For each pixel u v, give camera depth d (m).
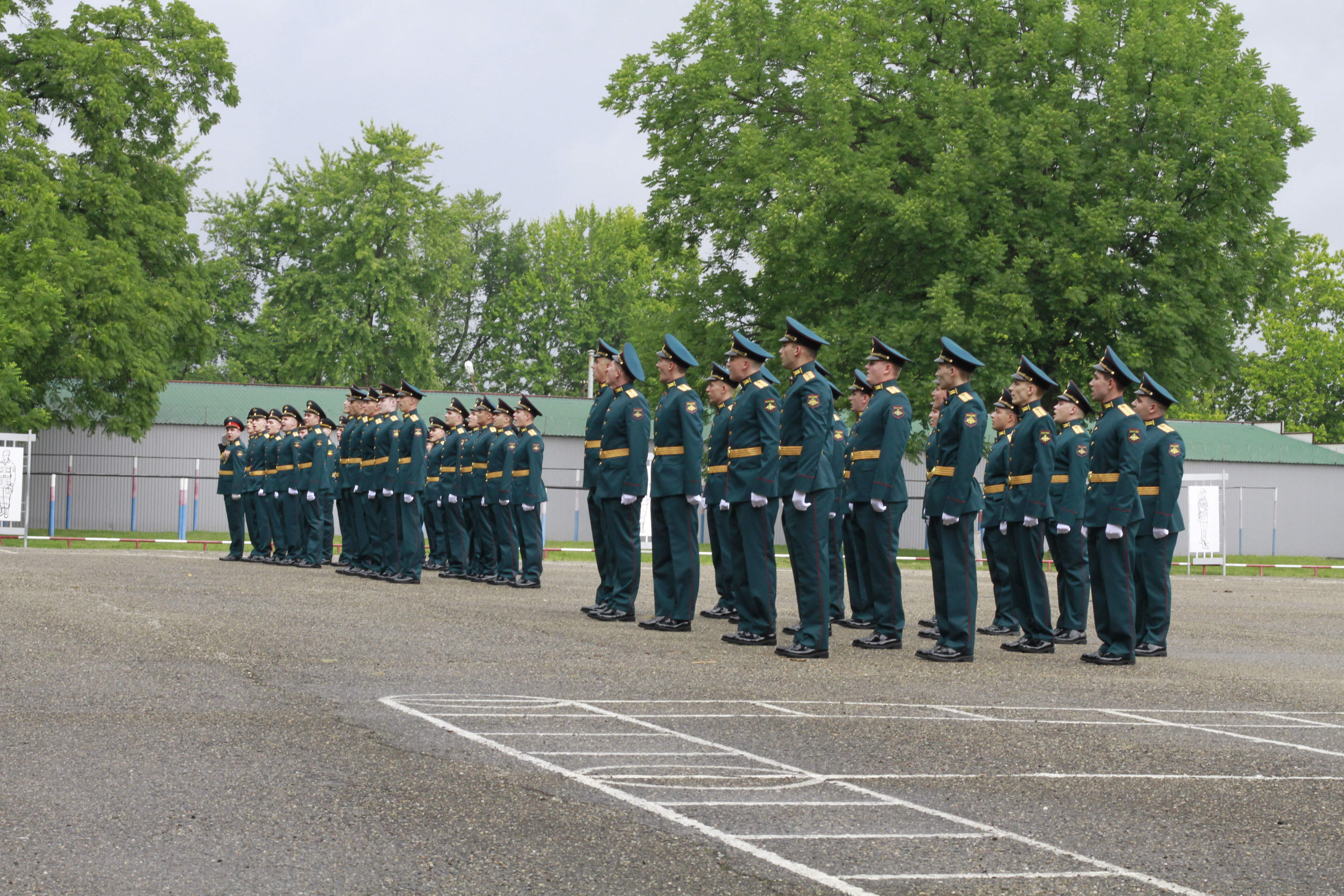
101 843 4.64
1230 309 29.36
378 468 16.80
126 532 36.72
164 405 40.03
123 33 35.12
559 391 72.75
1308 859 4.91
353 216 57.91
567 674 8.78
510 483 16.31
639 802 5.38
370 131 58.31
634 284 73.56
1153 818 5.45
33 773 5.58
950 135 27.14
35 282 29.06
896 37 29.59
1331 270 68.25
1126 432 10.75
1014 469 11.95
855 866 4.62
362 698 7.59
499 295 75.56
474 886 4.29
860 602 13.47
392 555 16.67
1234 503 48.06
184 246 35.53
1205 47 28.78
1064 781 6.06
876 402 11.13
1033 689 9.02
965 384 10.72
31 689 7.54
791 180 28.16
